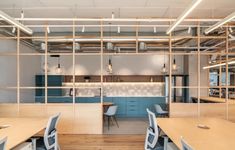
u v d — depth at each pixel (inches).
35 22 249.3
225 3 198.2
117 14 233.3
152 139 128.6
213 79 379.2
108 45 279.7
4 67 247.8
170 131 122.2
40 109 227.5
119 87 385.4
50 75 353.1
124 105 353.4
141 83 386.3
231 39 233.1
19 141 102.4
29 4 201.6
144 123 294.8
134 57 382.0
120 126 274.1
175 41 267.1
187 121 153.8
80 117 231.5
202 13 227.5
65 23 256.5
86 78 379.9
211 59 307.0
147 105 354.0
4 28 221.8
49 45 282.8
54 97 282.7
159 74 380.5
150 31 286.7
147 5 205.2
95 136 221.8
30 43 280.8
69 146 189.2
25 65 306.0
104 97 350.3
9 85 259.9
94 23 255.8
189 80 357.4
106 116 283.0
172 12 225.5
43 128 132.3
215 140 103.3
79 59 380.8
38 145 127.2
